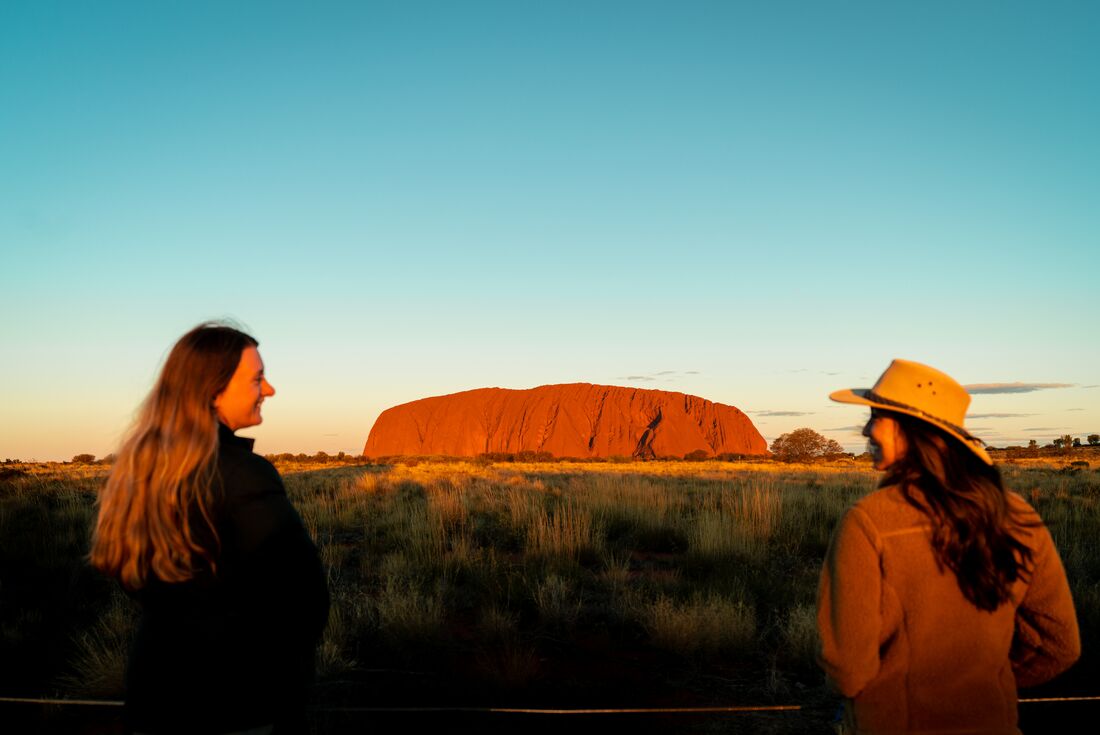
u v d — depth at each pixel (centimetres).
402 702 457
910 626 174
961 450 179
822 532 1017
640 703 461
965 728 170
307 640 188
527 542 941
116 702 427
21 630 595
